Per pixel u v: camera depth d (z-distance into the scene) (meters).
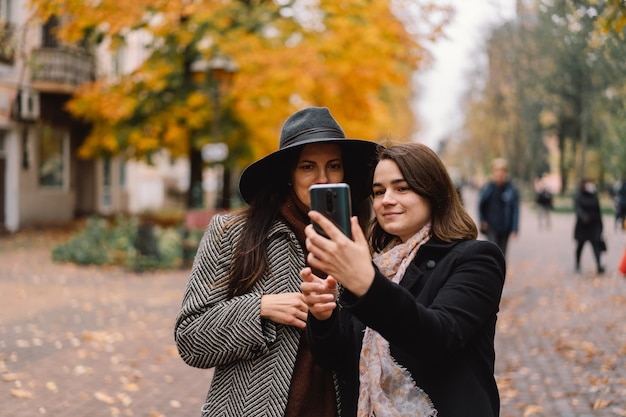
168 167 38.22
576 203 13.38
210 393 2.12
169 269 13.80
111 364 6.51
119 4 13.11
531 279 12.73
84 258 14.23
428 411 1.79
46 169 23.59
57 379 5.98
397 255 1.96
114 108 15.27
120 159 29.94
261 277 2.09
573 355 6.88
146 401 5.41
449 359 1.81
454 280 1.81
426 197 1.95
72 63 21.92
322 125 2.18
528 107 30.56
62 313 9.09
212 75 14.48
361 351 1.95
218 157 16.50
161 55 15.54
